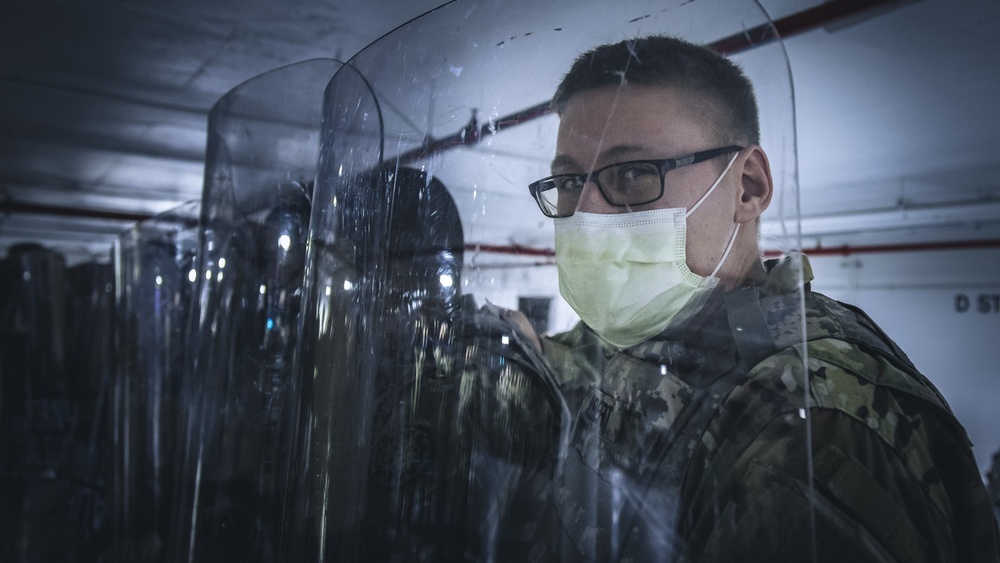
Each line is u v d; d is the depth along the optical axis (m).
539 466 0.63
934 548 0.53
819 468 0.53
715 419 0.57
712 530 0.55
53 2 2.03
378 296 0.70
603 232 0.61
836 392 0.56
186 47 2.31
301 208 0.92
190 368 1.01
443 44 0.69
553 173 0.63
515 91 0.65
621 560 0.59
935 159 3.82
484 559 0.63
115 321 1.47
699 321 0.60
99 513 1.56
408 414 0.67
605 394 0.63
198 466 0.93
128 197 5.17
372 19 1.98
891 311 7.16
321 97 0.93
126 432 1.30
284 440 0.87
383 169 0.71
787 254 0.59
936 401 0.59
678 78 0.60
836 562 0.51
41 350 1.99
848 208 5.29
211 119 1.04
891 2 1.84
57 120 3.24
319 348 0.73
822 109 2.99
